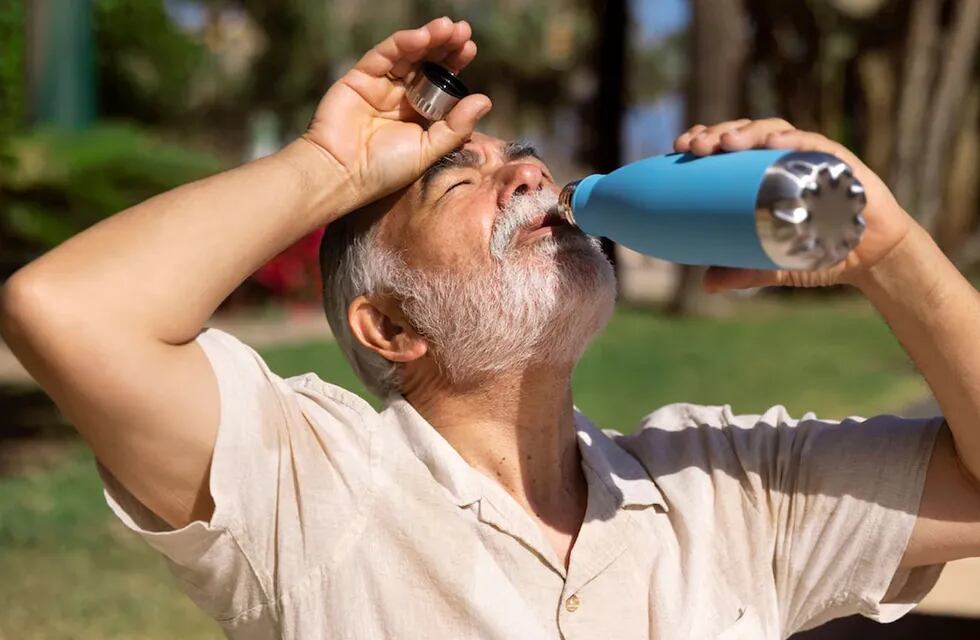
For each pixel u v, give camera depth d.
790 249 1.28
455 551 1.55
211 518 1.44
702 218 1.36
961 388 1.60
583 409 6.84
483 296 1.69
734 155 1.38
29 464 5.80
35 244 5.35
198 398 1.44
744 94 18.33
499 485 1.68
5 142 5.10
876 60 17.66
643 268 21.67
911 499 1.69
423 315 1.74
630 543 1.66
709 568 1.69
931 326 1.59
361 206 1.80
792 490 1.76
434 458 1.62
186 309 1.43
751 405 7.05
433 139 1.72
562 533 1.73
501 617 1.52
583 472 1.75
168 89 22.69
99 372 1.36
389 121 1.72
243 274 1.51
